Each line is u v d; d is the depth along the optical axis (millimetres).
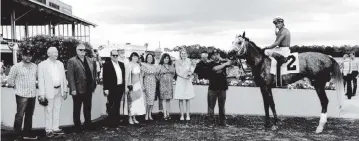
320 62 7387
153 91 8742
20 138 6621
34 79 6648
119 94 7961
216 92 8141
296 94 9344
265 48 7660
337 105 9031
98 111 9539
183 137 6742
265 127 7707
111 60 7953
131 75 8227
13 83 6504
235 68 11297
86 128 7512
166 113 9156
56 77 6910
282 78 7480
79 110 7367
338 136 6773
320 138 6602
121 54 8562
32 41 9867
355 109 10500
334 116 9086
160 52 9602
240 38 7559
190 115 9695
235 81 10336
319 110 9242
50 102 6777
